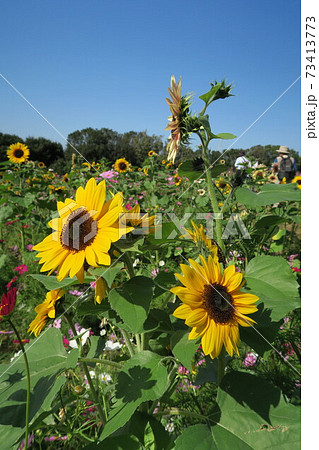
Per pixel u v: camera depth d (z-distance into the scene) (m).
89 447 1.22
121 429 1.48
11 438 1.24
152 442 1.38
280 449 1.17
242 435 1.24
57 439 1.84
